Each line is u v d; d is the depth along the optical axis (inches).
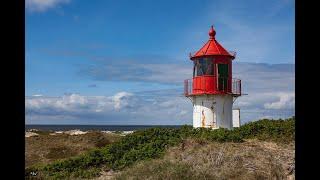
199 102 901.8
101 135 1175.6
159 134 821.9
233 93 896.9
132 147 767.7
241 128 788.0
